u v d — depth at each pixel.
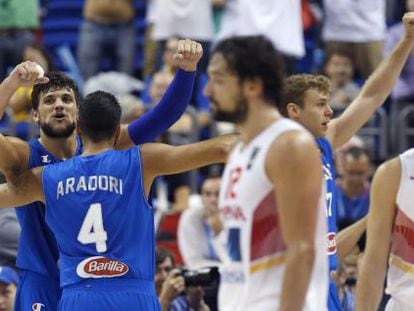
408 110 19.75
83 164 10.09
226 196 8.36
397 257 9.88
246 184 8.14
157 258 13.29
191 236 16.19
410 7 20.11
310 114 10.97
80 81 22.23
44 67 19.97
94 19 22.31
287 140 7.97
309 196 7.88
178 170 10.14
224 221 8.41
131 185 10.06
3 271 13.11
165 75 19.38
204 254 16.12
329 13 21.38
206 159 10.05
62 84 11.05
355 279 12.93
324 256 8.21
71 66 22.59
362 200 16.56
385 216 9.76
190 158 10.05
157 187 18.84
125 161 10.09
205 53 20.78
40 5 25.34
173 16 20.84
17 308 11.19
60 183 10.07
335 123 11.57
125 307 10.03
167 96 10.81
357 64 21.66
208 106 20.41
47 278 11.05
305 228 7.86
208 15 20.92
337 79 20.58
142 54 24.28
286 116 11.06
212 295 13.33
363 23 21.31
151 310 10.16
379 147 19.86
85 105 10.22
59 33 25.09
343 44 21.38
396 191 9.67
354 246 11.68
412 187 9.62
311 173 7.90
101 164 10.06
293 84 11.03
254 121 8.20
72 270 10.09
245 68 8.10
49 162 11.05
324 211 8.26
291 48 20.14
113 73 21.58
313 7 23.39
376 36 21.36
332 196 11.11
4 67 21.27
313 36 23.30
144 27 24.42
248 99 8.17
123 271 10.05
